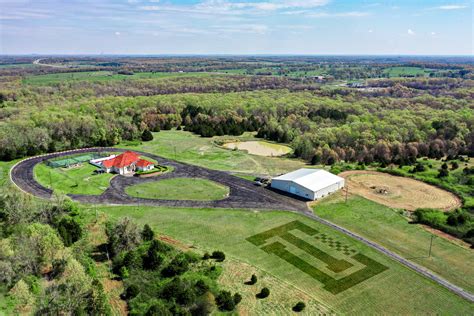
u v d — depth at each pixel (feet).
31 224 200.95
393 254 209.05
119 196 288.92
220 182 325.21
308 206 273.95
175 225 240.73
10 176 325.83
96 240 211.61
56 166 358.02
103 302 154.20
